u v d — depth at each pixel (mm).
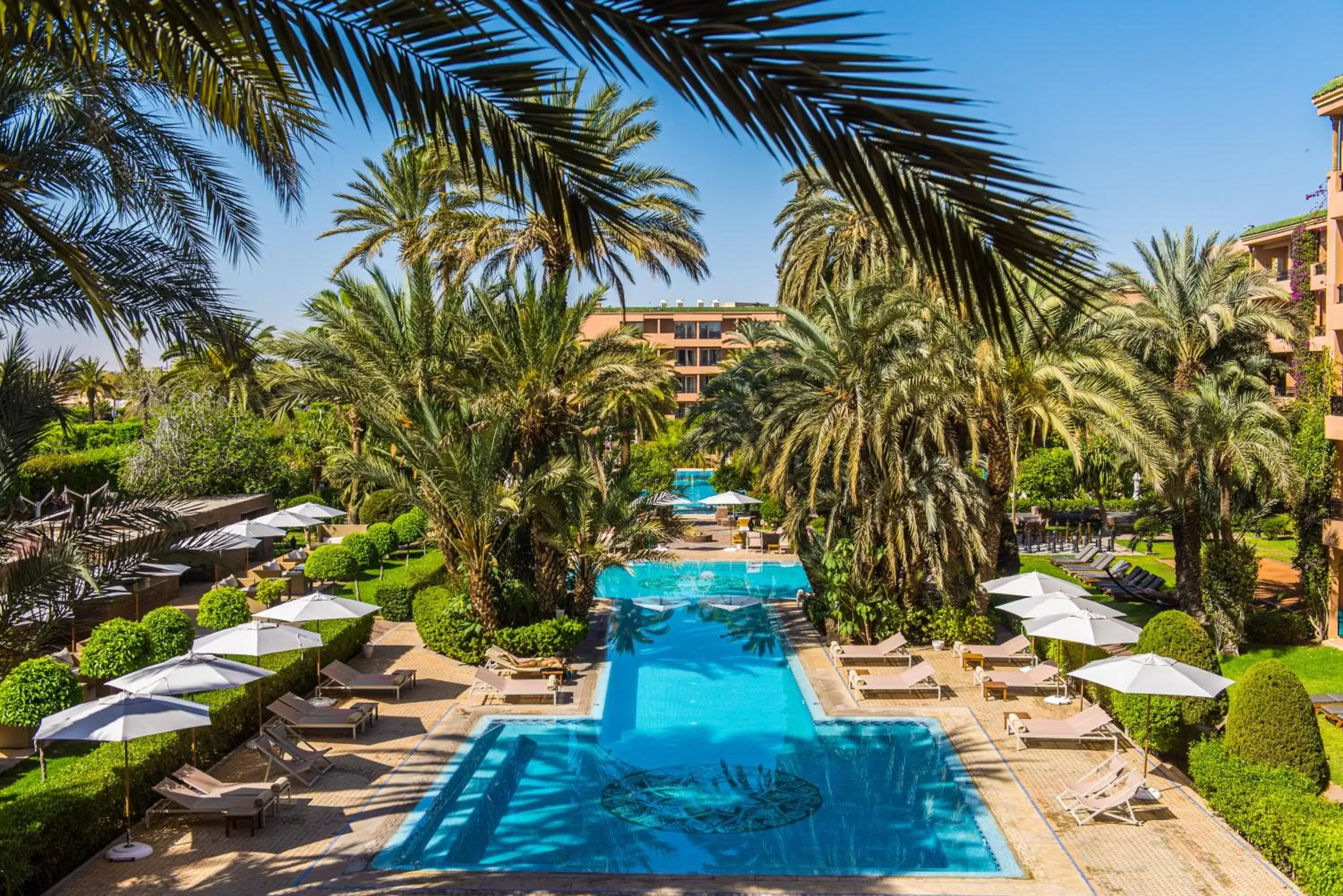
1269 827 10695
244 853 11070
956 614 20281
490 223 21344
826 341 21219
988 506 19875
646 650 21625
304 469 38438
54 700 13406
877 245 25297
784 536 35031
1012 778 13453
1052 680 17453
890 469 19750
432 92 3730
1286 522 35031
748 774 14039
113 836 11359
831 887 10344
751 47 2547
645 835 11945
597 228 4273
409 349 19594
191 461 30469
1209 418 19766
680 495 38031
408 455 19438
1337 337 21781
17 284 7887
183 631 17453
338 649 18828
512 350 19984
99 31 5238
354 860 10938
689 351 75625
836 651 18938
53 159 7984
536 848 11570
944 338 18953
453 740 15156
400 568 27938
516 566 21984
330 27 3639
